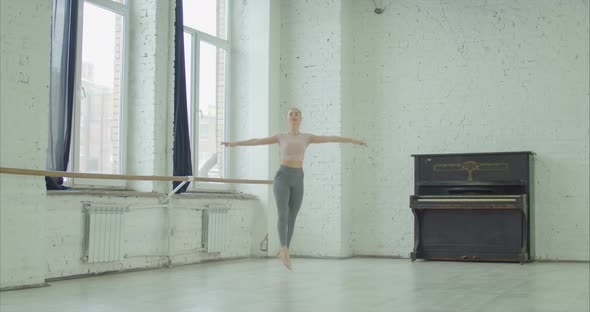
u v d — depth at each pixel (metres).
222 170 9.88
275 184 6.38
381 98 10.20
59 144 6.87
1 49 5.83
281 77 10.26
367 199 10.17
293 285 6.18
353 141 6.53
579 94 9.21
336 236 9.85
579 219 9.11
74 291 5.71
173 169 8.37
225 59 10.05
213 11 9.84
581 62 9.23
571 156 9.20
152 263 7.93
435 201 9.12
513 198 8.76
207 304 4.88
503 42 9.63
